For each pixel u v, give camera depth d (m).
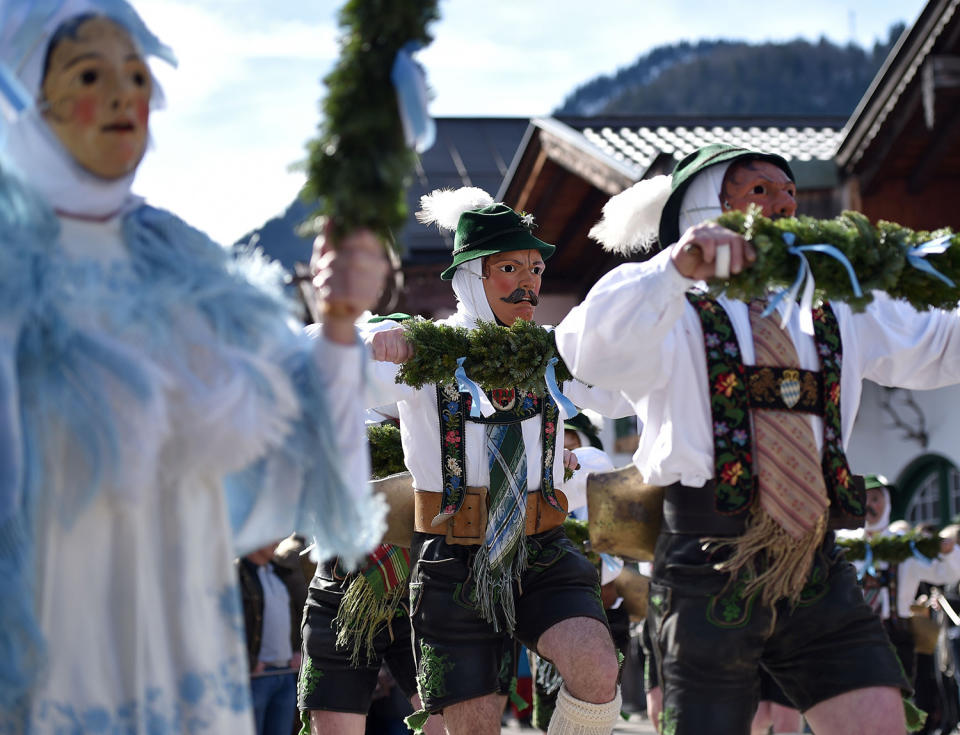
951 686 9.33
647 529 3.69
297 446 2.64
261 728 6.18
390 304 14.02
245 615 6.11
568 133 13.14
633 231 4.29
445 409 4.13
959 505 12.38
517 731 9.72
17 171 2.42
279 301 2.68
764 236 3.12
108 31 2.53
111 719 2.39
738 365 3.44
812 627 3.43
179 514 2.51
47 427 2.36
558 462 4.32
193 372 2.51
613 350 3.31
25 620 2.28
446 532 4.13
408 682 4.71
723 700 3.40
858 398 3.63
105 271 2.50
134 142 2.56
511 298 4.60
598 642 3.89
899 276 3.33
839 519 3.46
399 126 2.50
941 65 10.23
